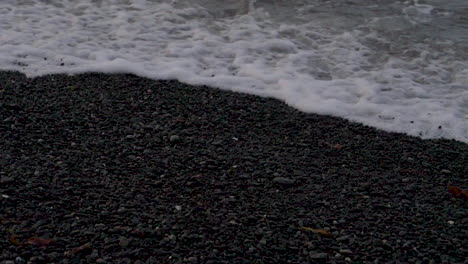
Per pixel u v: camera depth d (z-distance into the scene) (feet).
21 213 13.55
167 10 33.58
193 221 13.94
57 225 13.21
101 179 15.72
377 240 13.71
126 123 19.90
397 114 23.29
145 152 17.71
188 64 26.84
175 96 23.04
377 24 33.24
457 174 18.65
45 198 14.35
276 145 19.47
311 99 24.17
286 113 22.59
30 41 27.76
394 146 20.56
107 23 31.14
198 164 17.22
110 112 20.72
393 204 15.94
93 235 12.93
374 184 17.19
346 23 33.30
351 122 22.45
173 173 16.51
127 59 26.76
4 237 12.48
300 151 19.15
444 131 22.16
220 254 12.67
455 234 14.47
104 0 34.40
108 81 23.95
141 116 20.65
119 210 14.07
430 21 33.86
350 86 25.95
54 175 15.61
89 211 13.93
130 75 24.91
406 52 30.07
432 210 15.78
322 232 13.85
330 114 22.99
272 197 15.65
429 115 23.39
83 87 23.02
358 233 14.11
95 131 18.99
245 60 27.89
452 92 25.90
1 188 14.57
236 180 16.44
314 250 13.15
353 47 30.40
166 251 12.60
